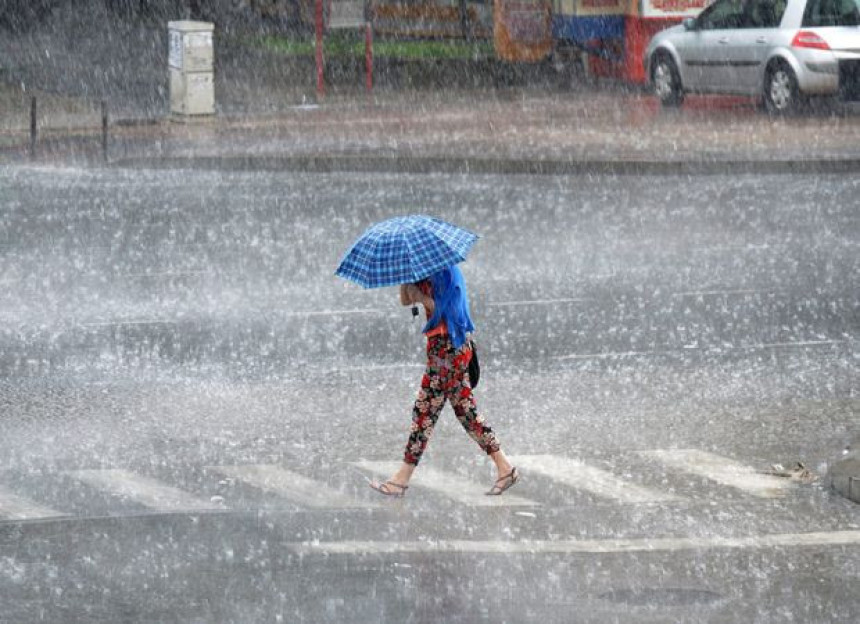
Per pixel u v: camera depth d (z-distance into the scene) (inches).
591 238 1836.9
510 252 1749.5
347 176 2412.6
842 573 790.5
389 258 914.7
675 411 1125.7
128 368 1253.7
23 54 4249.5
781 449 1030.4
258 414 1121.4
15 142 2770.7
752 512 896.9
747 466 991.6
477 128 2842.0
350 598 757.3
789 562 808.3
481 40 4114.2
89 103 3312.0
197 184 2335.1
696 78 3065.9
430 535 858.1
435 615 732.7
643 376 1225.4
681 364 1261.1
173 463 1002.1
